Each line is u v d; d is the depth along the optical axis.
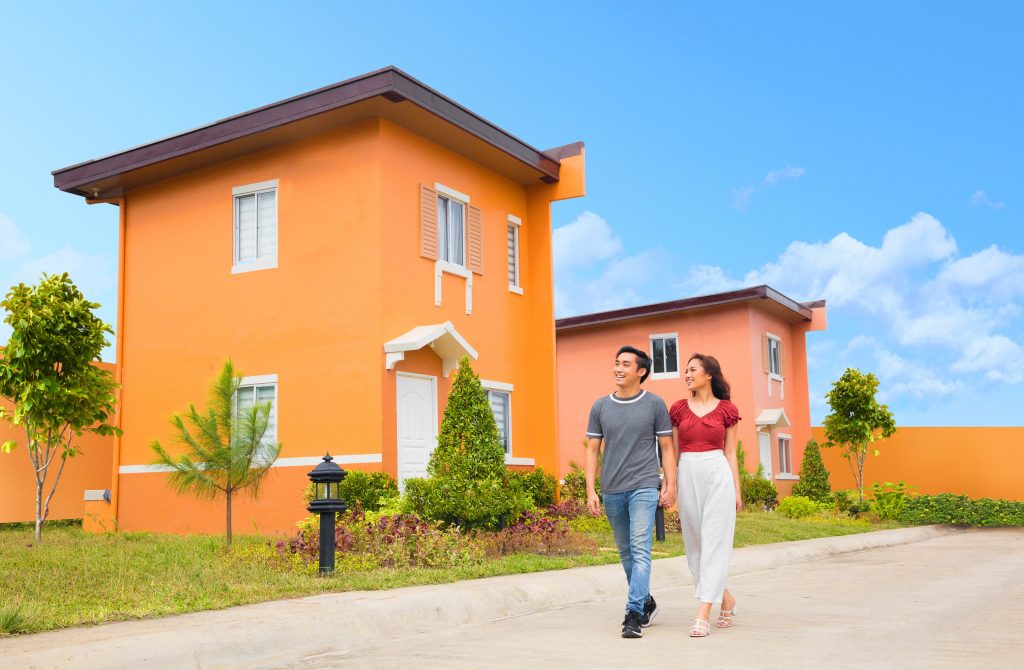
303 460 13.49
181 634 5.39
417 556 9.41
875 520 22.28
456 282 15.00
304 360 13.76
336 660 5.50
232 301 14.62
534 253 17.20
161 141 14.75
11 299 11.78
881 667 4.88
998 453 26.23
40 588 7.46
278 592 7.34
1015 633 6.03
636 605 6.05
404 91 12.80
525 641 5.97
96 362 17.11
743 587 9.04
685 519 6.26
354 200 13.60
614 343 26.20
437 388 14.20
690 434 6.21
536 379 16.84
